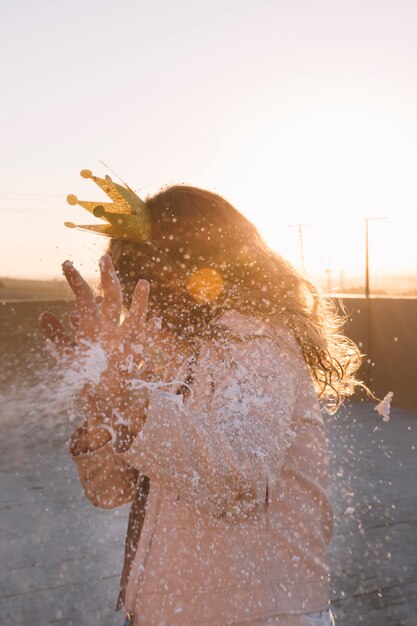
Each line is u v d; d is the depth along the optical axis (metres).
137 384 0.97
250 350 1.07
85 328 0.98
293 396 1.07
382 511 4.83
